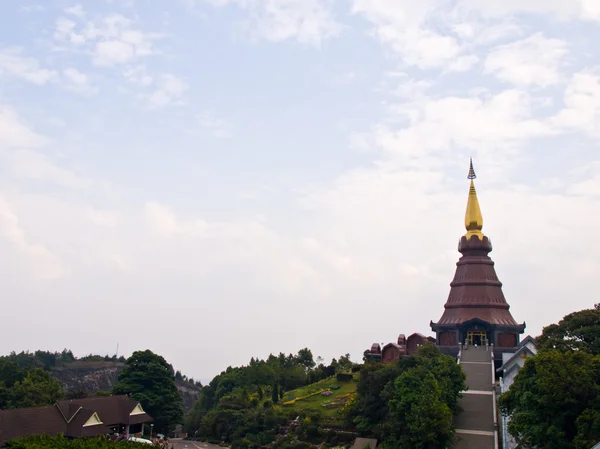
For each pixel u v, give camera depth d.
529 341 108.00
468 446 84.44
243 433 112.44
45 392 108.75
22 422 83.56
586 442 61.44
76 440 61.12
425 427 78.94
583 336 79.00
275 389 131.50
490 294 143.25
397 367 95.75
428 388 82.88
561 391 65.94
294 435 103.38
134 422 103.38
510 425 73.56
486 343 136.50
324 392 131.50
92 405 99.31
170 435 147.25
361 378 101.69
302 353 184.62
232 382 167.12
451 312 144.50
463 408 94.88
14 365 117.62
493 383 102.31
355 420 96.19
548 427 67.19
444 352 132.00
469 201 154.62
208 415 135.62
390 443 85.00
